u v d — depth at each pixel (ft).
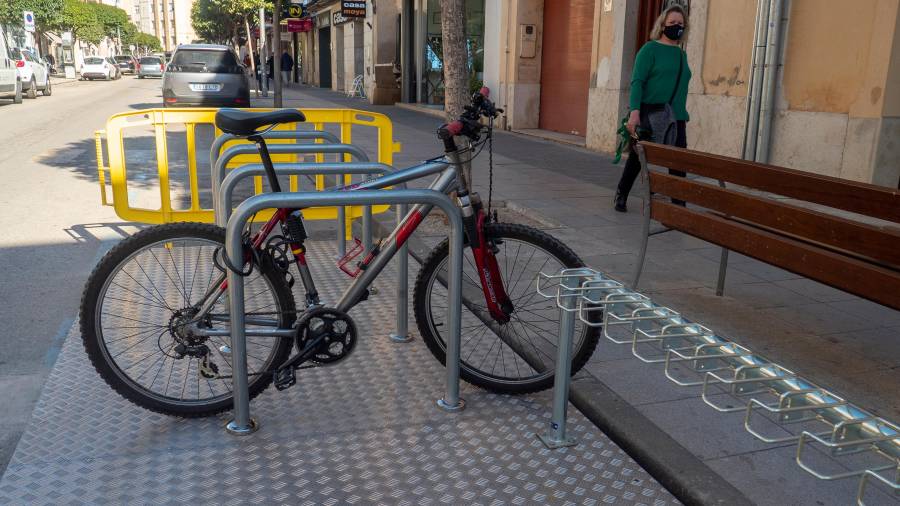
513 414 10.24
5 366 11.68
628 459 9.17
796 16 26.68
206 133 46.03
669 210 14.03
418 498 8.21
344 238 16.96
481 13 60.29
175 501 8.04
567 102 47.37
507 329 11.60
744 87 29.22
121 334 10.34
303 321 9.70
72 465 8.71
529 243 10.46
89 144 39.50
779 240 10.87
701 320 13.53
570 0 46.16
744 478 8.41
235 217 8.82
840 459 8.84
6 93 67.26
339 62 115.24
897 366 11.66
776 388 6.15
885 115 23.59
